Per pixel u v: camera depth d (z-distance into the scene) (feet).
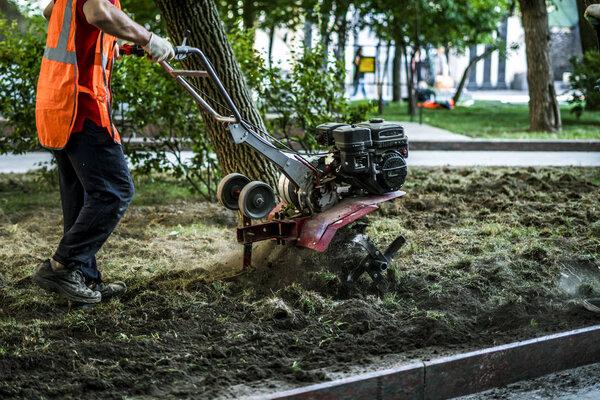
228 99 12.98
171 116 25.77
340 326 12.46
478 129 51.93
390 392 10.27
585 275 15.21
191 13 17.74
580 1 59.47
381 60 99.66
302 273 14.57
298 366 10.78
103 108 12.30
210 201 25.58
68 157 12.66
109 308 13.25
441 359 10.68
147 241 19.12
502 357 11.08
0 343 11.51
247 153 18.79
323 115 25.03
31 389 9.91
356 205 14.37
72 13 11.66
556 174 29.17
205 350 11.34
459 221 20.45
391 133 14.35
